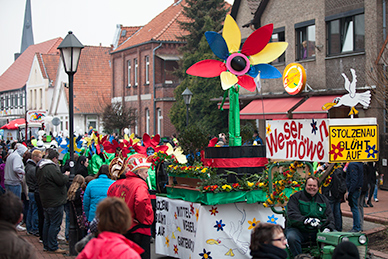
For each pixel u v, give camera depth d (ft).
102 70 158.30
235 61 25.14
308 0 63.41
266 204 21.89
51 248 27.78
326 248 17.65
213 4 101.55
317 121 18.92
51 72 179.83
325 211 20.51
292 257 19.77
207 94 83.82
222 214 23.53
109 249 11.42
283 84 62.28
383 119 51.52
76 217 27.25
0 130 114.42
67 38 29.45
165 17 127.03
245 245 23.89
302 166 21.50
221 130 83.66
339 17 58.59
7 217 12.81
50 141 61.52
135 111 120.26
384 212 37.96
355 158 18.97
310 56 64.18
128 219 12.09
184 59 95.91
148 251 19.86
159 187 27.81
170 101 112.88
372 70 48.62
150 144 27.53
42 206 29.30
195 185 24.17
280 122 20.80
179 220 25.50
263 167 24.17
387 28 53.06
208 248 23.21
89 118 150.41
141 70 122.11
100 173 23.29
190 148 28.63
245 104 74.13
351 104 20.71
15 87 206.08
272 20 70.49
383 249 27.89
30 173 32.73
